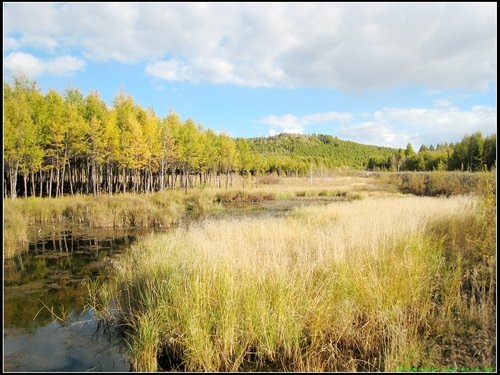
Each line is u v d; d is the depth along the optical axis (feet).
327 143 655.76
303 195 131.95
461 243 26.43
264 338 16.49
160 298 19.49
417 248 24.21
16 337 19.39
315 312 17.54
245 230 36.40
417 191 110.83
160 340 16.96
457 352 14.83
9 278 30.19
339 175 280.72
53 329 20.31
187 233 39.09
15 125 85.30
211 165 161.68
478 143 135.13
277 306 17.71
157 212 62.39
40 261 36.04
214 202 103.76
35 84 106.32
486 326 16.29
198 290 18.17
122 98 129.39
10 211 52.26
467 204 37.09
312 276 20.71
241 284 18.94
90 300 24.54
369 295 18.47
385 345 16.02
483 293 18.17
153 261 25.36
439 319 17.20
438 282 20.92
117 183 133.90
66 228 57.11
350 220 39.52
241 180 222.48
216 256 22.75
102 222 59.16
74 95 130.21
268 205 98.27
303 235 33.53
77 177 132.87
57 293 26.35
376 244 24.77
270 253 25.91
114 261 34.53
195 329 16.08
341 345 16.79
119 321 20.76
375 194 116.57
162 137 127.85
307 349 16.38
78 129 101.04
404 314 17.22
